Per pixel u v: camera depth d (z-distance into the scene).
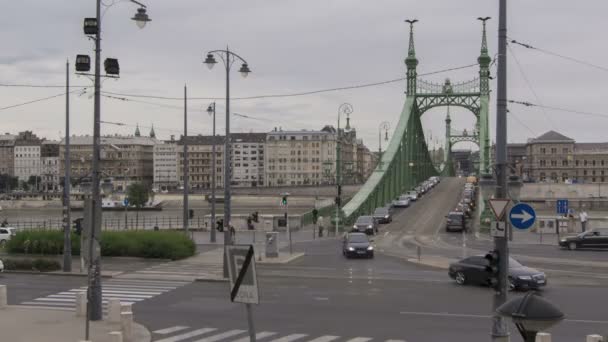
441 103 113.56
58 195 194.00
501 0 18.19
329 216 84.12
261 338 20.97
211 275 36.34
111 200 166.50
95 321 23.66
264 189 183.12
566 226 64.56
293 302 27.91
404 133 109.69
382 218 77.44
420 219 82.25
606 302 27.59
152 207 155.38
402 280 34.69
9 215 152.88
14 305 27.34
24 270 38.56
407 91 112.56
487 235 65.62
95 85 25.12
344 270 39.31
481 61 109.56
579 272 37.84
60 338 20.72
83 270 38.06
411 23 111.81
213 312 25.62
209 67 42.50
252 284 11.99
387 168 97.00
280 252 50.16
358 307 26.64
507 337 16.62
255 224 73.62
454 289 31.44
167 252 44.03
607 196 137.50
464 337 20.89
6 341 20.28
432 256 46.78
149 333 21.78
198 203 168.88
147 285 33.00
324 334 21.50
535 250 51.09
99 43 25.31
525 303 11.91
